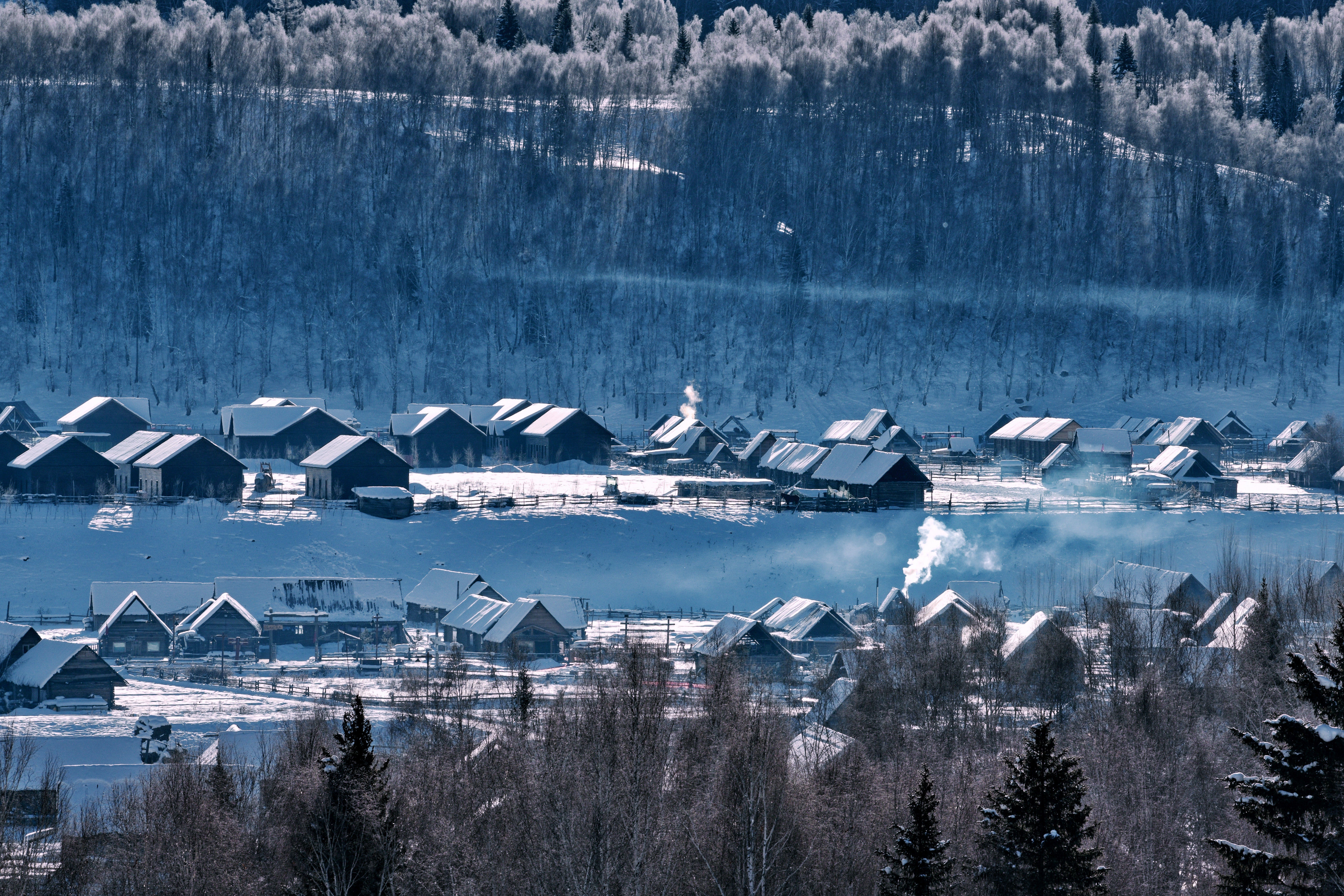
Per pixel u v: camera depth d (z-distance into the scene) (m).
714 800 172.00
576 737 181.00
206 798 180.12
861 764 196.25
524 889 161.00
